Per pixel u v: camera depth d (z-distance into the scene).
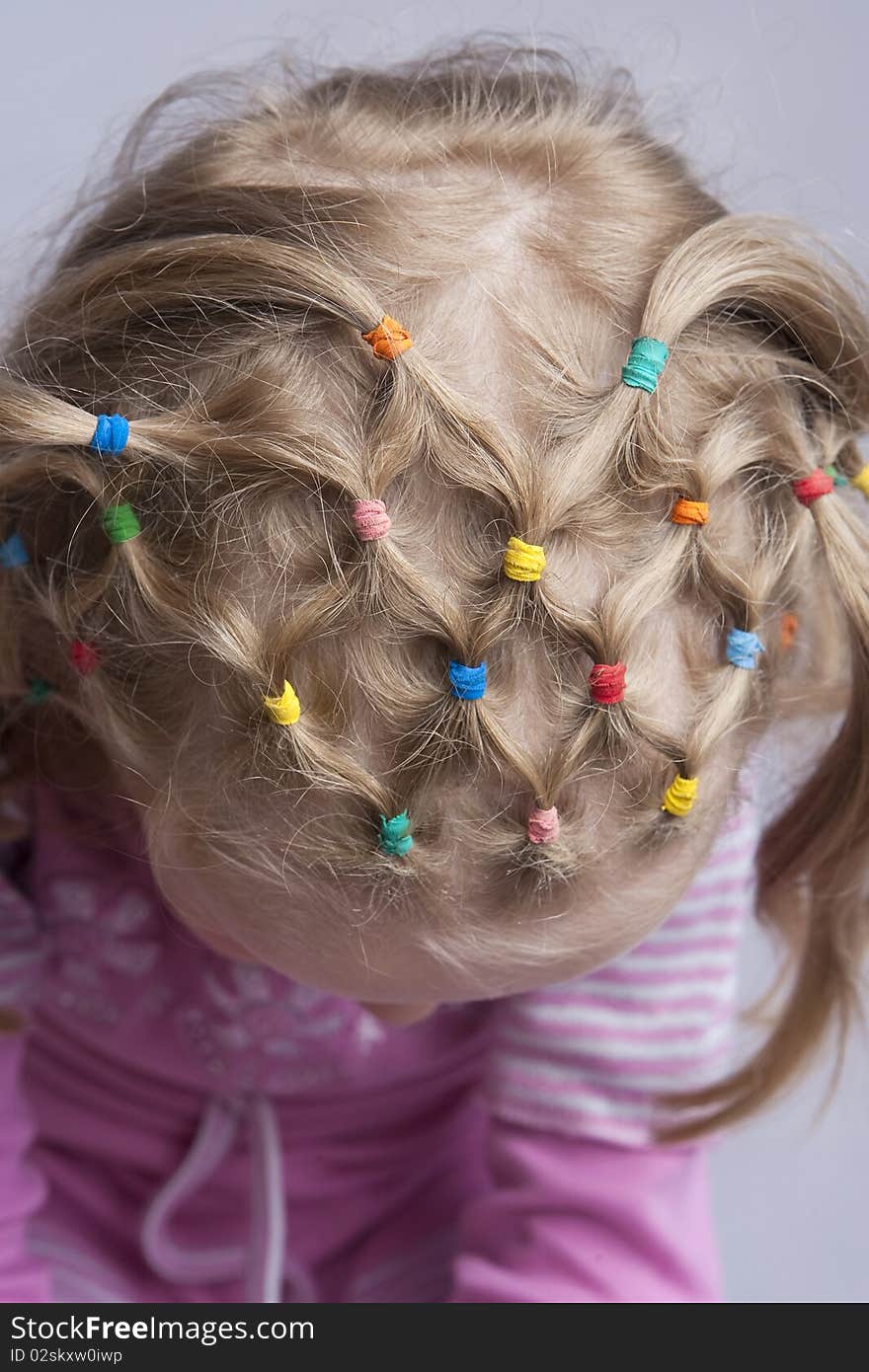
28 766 0.64
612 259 0.52
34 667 0.58
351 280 0.50
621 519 0.50
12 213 0.77
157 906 0.65
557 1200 0.66
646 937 0.56
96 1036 0.68
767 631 0.54
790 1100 0.83
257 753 0.50
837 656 0.60
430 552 0.49
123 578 0.52
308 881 0.51
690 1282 0.66
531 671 0.49
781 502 0.53
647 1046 0.66
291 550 0.49
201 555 0.50
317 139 0.55
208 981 0.66
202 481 0.50
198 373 0.51
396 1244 0.72
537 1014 0.66
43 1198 0.68
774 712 0.56
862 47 0.75
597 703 0.49
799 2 0.74
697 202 0.56
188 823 0.52
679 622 0.51
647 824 0.51
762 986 0.84
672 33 0.73
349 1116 0.71
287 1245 0.72
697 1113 0.67
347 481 0.49
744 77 0.74
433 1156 0.73
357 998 0.55
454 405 0.49
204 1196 0.71
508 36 0.66
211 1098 0.70
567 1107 0.66
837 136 0.75
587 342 0.50
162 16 0.77
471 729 0.49
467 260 0.51
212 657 0.50
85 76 0.78
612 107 0.59
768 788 0.64
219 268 0.51
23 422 0.51
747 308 0.53
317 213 0.52
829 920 0.65
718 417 0.51
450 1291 0.69
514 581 0.48
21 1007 0.67
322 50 0.70
